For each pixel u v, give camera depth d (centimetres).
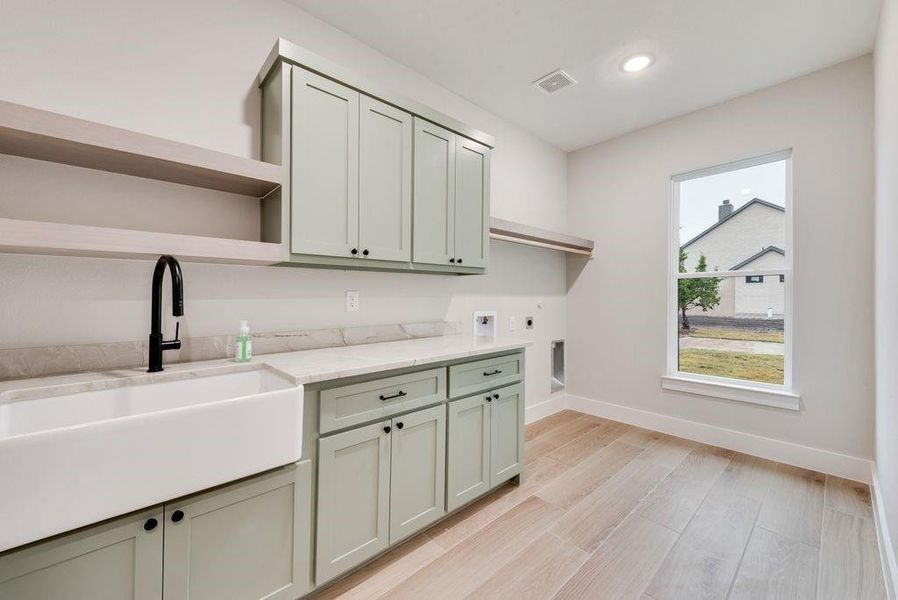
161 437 99
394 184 192
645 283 322
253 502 121
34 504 84
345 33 211
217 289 168
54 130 112
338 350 190
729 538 176
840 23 198
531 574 154
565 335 373
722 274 286
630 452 271
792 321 251
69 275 138
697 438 291
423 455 172
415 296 245
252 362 156
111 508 93
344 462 144
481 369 201
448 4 189
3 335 127
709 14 194
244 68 176
